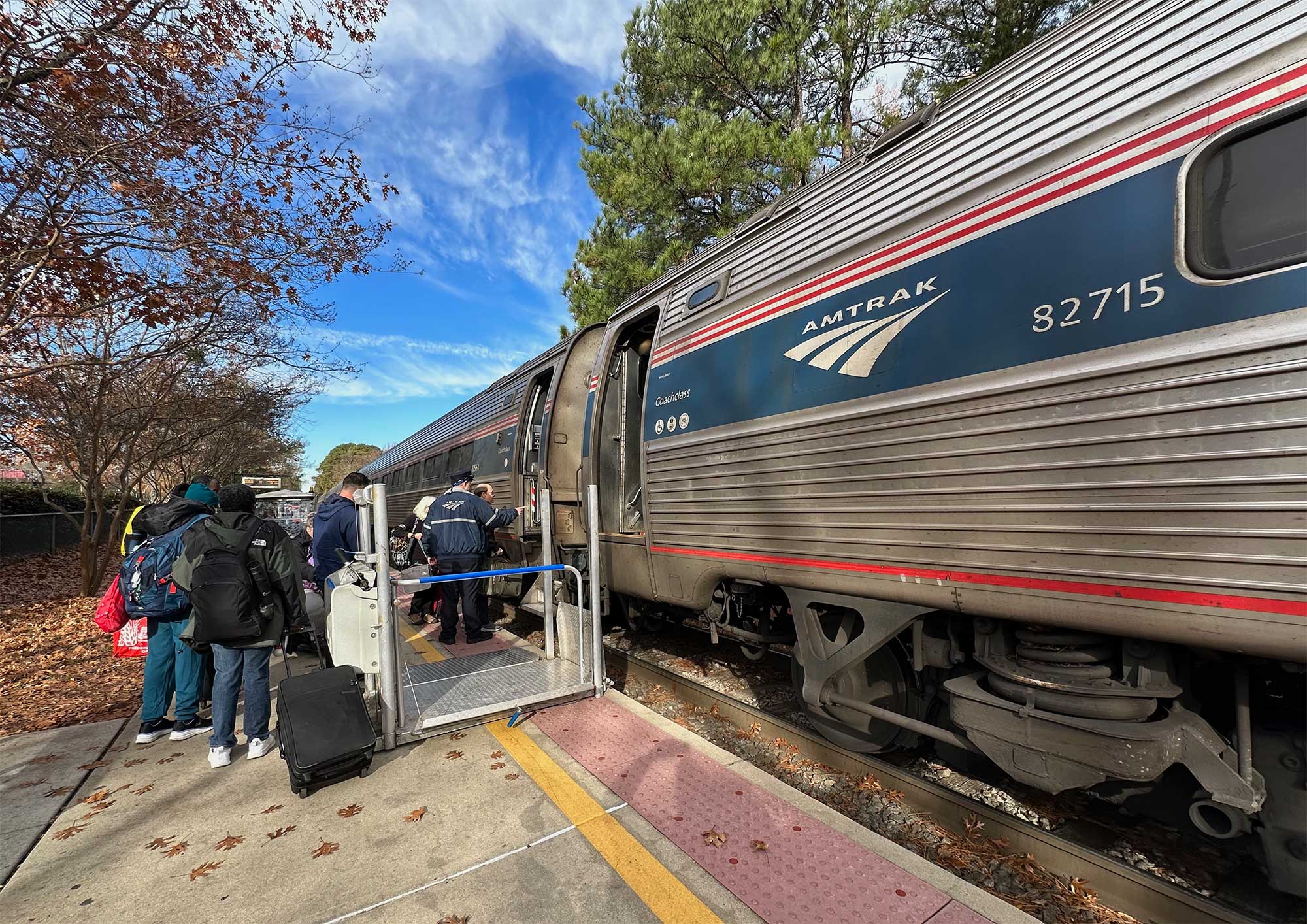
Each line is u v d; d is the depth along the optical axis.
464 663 4.89
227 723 3.50
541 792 2.94
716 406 3.84
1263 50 1.75
